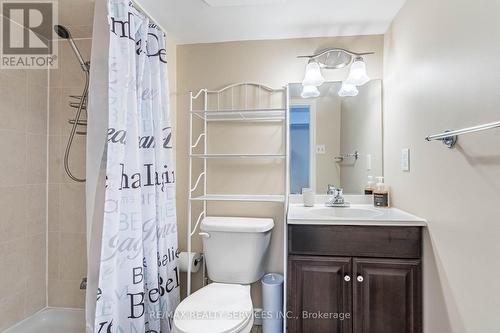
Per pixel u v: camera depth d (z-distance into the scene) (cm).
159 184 164
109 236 127
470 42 100
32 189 171
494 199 89
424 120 136
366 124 193
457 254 109
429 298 131
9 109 156
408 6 152
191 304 140
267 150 200
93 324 125
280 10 163
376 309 140
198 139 199
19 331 159
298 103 198
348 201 194
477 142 97
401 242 138
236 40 202
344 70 195
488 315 92
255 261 171
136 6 158
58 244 181
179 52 206
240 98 202
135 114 142
